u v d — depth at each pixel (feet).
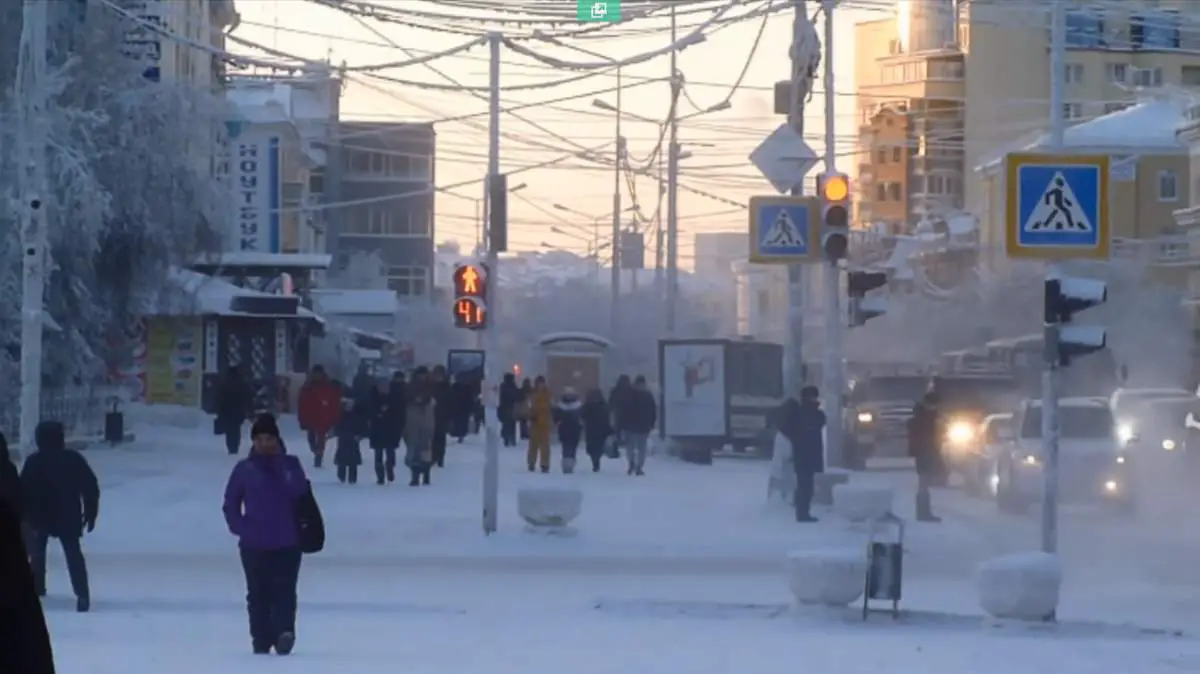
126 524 338.75
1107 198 215.51
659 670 157.69
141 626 199.72
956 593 256.93
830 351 379.35
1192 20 553.23
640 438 485.97
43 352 465.47
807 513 350.23
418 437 422.00
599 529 339.98
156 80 521.24
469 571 282.77
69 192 447.83
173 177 502.79
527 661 163.84
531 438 492.13
